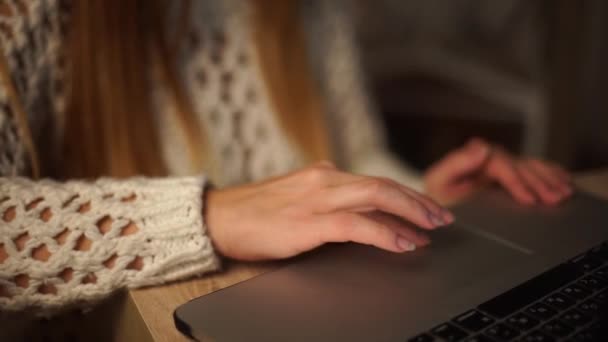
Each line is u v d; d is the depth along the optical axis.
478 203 0.55
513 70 1.72
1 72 0.52
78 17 0.59
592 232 0.48
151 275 0.43
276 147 0.81
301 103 0.80
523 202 0.55
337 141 0.92
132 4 0.62
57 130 0.63
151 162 0.66
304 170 0.50
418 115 1.80
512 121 1.69
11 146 0.54
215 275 0.45
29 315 0.45
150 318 0.39
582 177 0.65
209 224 0.46
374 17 1.86
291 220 0.45
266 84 0.79
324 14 0.89
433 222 0.44
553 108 1.63
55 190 0.45
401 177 0.85
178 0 0.72
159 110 0.72
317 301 0.38
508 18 1.79
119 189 0.46
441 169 0.69
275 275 0.42
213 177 0.76
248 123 0.80
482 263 0.43
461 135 1.83
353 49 0.93
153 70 0.71
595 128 2.00
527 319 0.35
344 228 0.43
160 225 0.44
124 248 0.43
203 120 0.77
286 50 0.79
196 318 0.37
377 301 0.38
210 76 0.77
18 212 0.43
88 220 0.43
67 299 0.43
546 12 1.64
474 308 0.37
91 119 0.62
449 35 1.86
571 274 0.41
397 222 0.47
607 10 1.86
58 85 0.61
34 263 0.42
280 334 0.35
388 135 1.84
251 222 0.45
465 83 1.75
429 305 0.37
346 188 0.45
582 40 1.62
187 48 0.75
